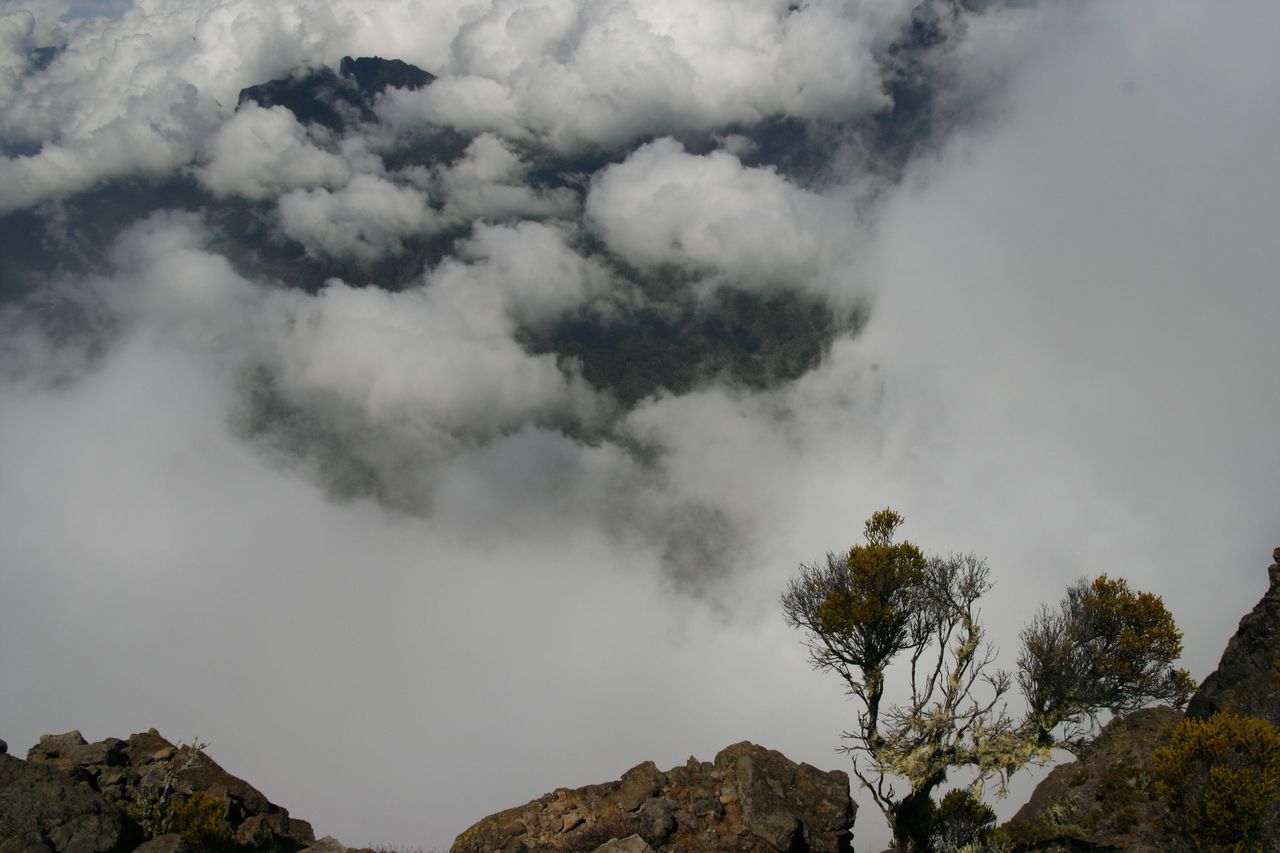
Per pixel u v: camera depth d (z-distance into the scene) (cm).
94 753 1510
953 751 1759
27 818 1097
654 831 1543
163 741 1664
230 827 1402
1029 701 1723
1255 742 1429
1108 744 1695
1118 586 1756
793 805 1645
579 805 1703
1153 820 1686
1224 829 1405
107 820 1152
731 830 1568
